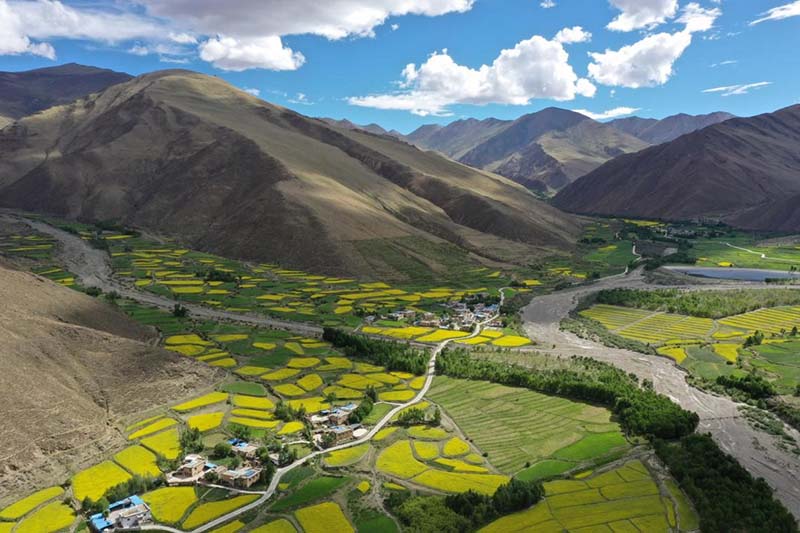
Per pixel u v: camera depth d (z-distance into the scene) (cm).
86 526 7744
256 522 7950
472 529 7912
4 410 9500
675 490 8888
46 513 7988
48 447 9325
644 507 8388
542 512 8281
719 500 8388
